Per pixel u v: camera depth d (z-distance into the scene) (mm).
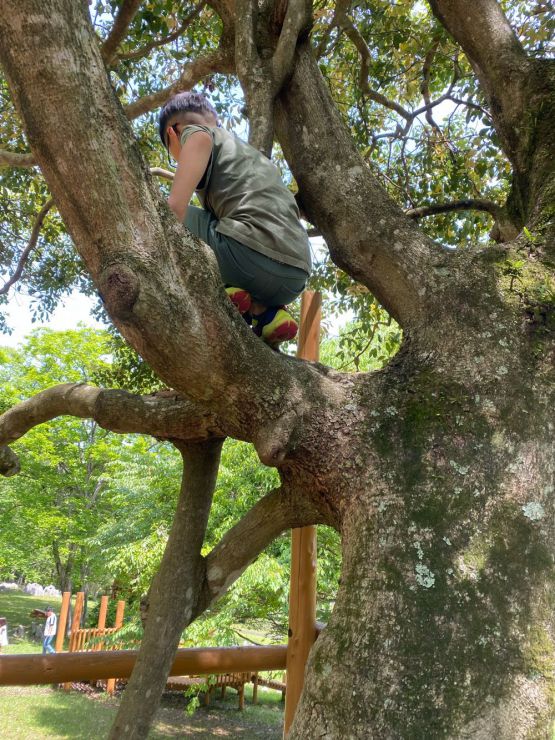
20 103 1389
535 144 2490
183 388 1733
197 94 2119
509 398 1821
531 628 1533
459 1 2771
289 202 2080
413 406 1860
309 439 1850
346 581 1683
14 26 1321
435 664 1457
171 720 10250
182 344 1578
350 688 1481
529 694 1452
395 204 2363
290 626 3279
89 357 16984
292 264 2002
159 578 2574
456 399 1834
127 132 1462
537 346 1911
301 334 3414
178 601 2504
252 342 1735
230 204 2021
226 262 1977
